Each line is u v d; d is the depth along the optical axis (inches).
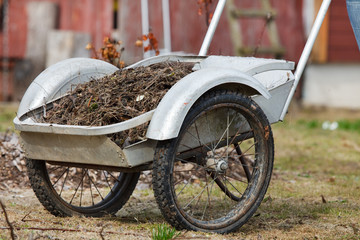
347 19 735.7
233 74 208.5
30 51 699.4
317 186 325.1
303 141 495.5
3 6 695.7
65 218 233.6
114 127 193.9
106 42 346.3
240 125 221.8
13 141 336.5
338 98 739.4
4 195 283.1
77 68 237.1
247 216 220.8
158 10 686.5
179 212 203.8
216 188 307.3
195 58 251.4
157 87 219.1
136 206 269.6
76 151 205.8
